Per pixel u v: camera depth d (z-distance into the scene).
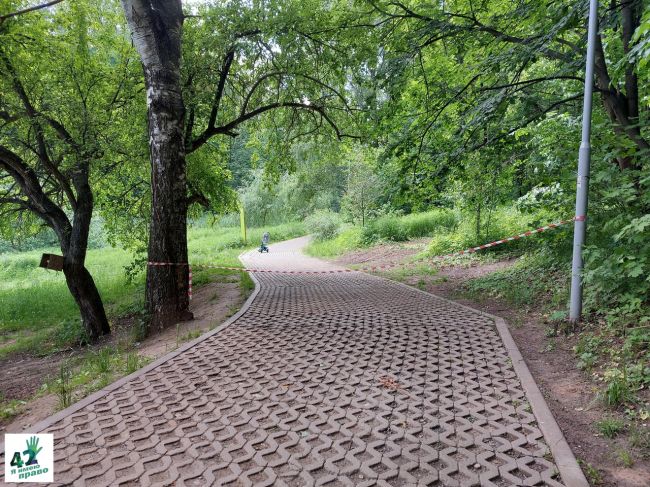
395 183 9.78
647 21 3.94
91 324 9.84
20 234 14.48
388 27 9.48
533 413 3.70
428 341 5.82
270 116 14.15
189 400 4.29
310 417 3.83
